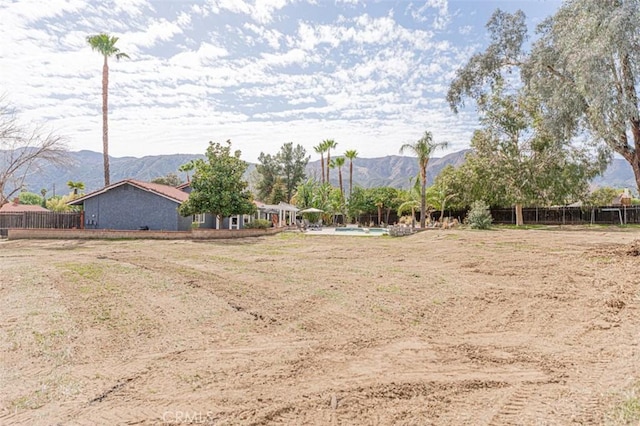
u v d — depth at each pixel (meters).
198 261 11.90
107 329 5.33
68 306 6.42
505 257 11.74
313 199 45.44
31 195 48.75
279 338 5.09
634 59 10.18
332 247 16.28
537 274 9.09
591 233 19.97
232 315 6.11
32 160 21.88
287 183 61.78
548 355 4.46
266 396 3.43
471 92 17.77
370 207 44.53
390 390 3.56
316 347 4.76
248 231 23.62
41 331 5.16
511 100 26.80
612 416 2.92
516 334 5.27
